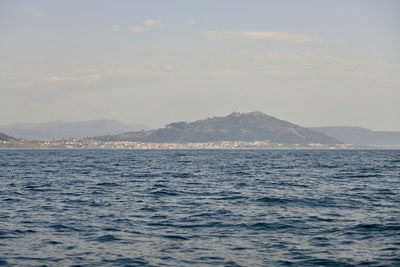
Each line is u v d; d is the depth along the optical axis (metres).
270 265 21.31
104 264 21.55
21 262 21.83
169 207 39.50
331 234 27.72
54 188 57.69
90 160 184.00
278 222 31.75
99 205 40.91
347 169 105.19
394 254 22.91
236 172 93.62
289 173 89.69
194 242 25.83
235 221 32.22
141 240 26.34
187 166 124.81
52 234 27.94
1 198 46.47
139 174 87.50
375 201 43.12
